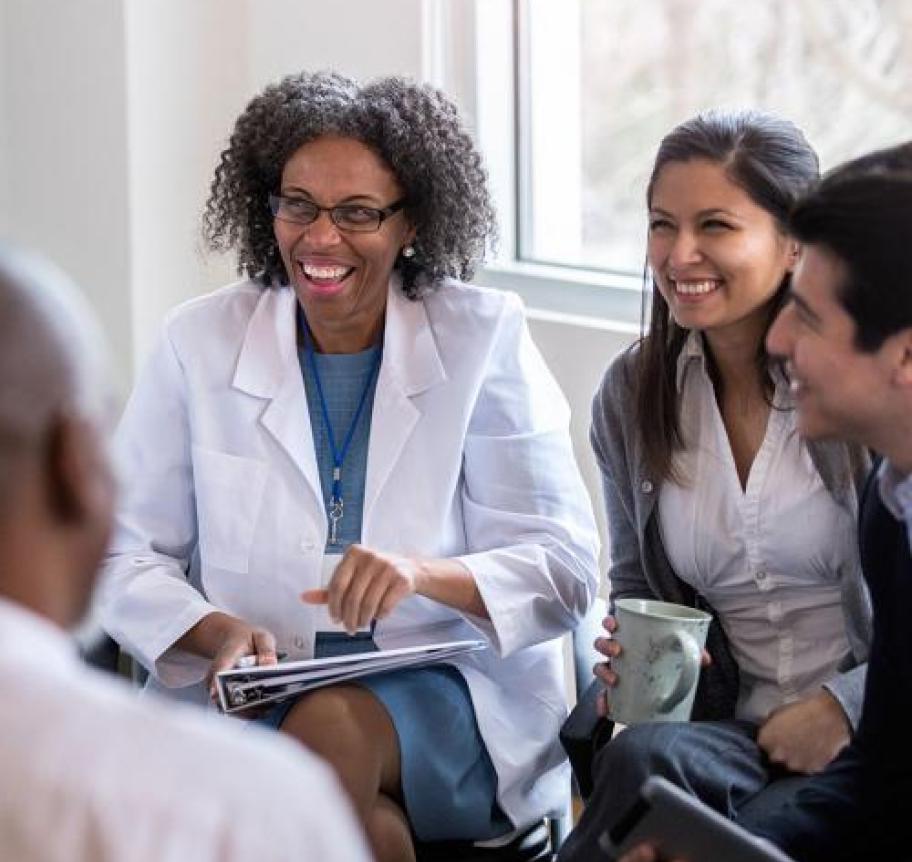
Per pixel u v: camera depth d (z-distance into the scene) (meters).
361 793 2.61
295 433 2.88
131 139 4.10
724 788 2.42
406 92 2.90
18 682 1.09
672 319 2.70
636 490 2.73
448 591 2.73
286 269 2.97
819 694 2.52
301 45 4.11
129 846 1.05
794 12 3.56
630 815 1.89
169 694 2.90
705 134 2.61
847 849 2.23
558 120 3.96
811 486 2.60
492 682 2.86
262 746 1.12
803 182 2.60
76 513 1.16
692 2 3.72
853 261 1.92
